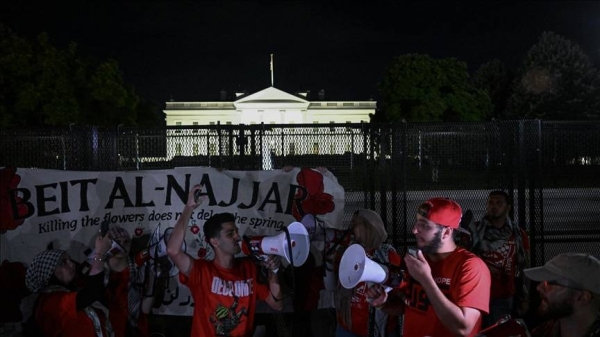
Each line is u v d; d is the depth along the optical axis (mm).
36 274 4340
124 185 5957
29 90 34156
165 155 6535
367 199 6691
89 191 5906
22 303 5734
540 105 51469
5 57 33812
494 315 5676
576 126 6977
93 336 4340
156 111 66375
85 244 5879
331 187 6137
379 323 4785
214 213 6027
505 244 5664
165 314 5816
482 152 6867
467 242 5617
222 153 6574
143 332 5539
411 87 44375
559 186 7090
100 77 38844
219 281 4395
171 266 5797
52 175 5852
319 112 88438
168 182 6004
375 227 4949
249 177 6082
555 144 6988
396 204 6758
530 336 2980
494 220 5723
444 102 44750
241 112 88750
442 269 3857
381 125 6715
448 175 6848
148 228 5969
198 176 6035
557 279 2938
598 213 7340
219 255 4453
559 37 53938
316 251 5965
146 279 5516
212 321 4367
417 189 6840
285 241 4238
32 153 6277
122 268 5008
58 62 35750
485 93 46719
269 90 88625
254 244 4375
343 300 4906
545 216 7480
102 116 40125
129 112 42844
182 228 4367
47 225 5832
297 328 6094
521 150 6848
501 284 5680
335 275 5227
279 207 6102
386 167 6711
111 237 4711
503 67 62438
